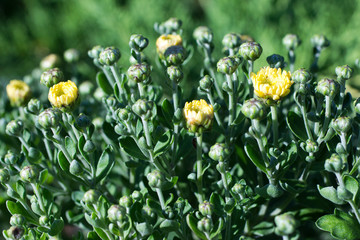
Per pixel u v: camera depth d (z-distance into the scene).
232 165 0.41
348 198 0.34
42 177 0.37
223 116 0.42
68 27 0.88
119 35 0.77
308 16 0.78
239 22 0.76
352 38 0.71
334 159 0.34
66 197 0.46
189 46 0.47
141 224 0.35
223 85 0.38
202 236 0.36
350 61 0.69
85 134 0.38
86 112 0.45
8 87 0.46
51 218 0.37
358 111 0.36
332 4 0.77
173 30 0.46
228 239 0.36
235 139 0.40
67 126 0.39
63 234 0.47
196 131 0.35
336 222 0.35
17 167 0.39
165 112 0.39
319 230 0.44
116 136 0.40
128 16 0.79
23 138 0.40
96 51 0.42
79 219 0.41
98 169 0.38
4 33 0.96
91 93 0.50
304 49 0.69
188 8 0.96
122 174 0.44
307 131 0.36
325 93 0.35
